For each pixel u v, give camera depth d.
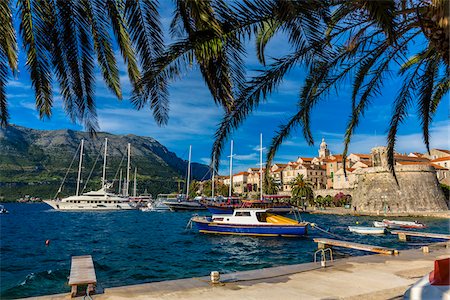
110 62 7.10
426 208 62.16
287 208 60.38
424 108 9.18
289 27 4.77
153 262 17.84
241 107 6.50
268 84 6.54
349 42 6.57
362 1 4.72
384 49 7.27
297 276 10.14
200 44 4.75
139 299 8.01
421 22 4.88
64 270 14.87
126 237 30.70
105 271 15.43
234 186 125.94
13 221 54.28
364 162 89.00
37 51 5.74
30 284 12.63
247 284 9.27
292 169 108.44
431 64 8.25
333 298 7.86
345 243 17.36
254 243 25.77
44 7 5.59
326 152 123.94
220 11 4.66
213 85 5.88
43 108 6.86
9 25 5.13
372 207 65.94
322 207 80.50
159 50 5.85
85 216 67.25
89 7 6.00
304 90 7.90
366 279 9.68
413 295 3.26
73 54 6.34
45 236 32.16
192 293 8.46
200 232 31.73
